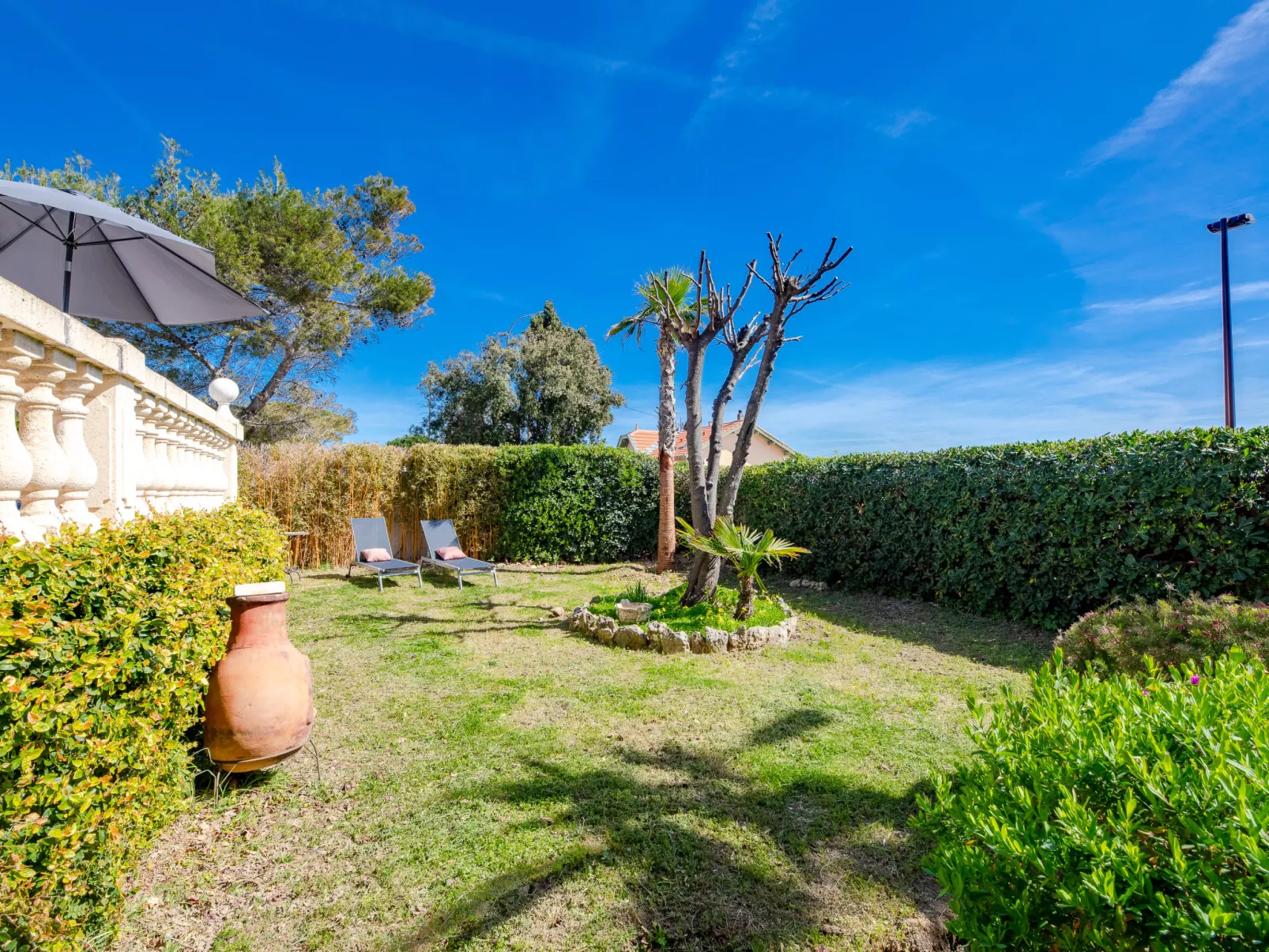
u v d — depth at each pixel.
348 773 3.00
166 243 4.51
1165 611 3.56
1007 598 6.61
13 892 1.39
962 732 3.52
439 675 4.59
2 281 1.81
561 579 9.65
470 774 2.99
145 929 1.91
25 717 1.41
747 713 3.83
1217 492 4.79
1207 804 1.13
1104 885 1.03
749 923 1.98
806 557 9.12
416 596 7.87
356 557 9.28
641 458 12.09
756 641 5.36
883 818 2.62
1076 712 1.55
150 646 1.93
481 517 11.43
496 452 11.53
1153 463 5.18
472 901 2.08
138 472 3.37
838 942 1.90
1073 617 5.88
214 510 4.26
